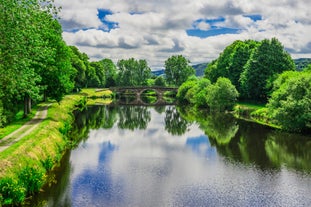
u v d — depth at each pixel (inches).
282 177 1354.6
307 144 1914.4
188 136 2235.5
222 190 1205.7
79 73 4350.4
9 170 1053.8
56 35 2155.5
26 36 1056.8
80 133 2253.9
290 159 1620.3
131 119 3132.4
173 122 2928.2
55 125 1892.2
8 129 1636.3
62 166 1428.4
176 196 1143.0
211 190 1205.1
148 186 1234.6
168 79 7317.9
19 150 1228.5
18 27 1024.2
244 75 3710.6
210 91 3609.7
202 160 1612.9
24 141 1370.6
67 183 1224.2
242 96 3951.8
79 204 1051.3
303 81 2215.8
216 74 4753.9
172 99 5974.4
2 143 1330.0
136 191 1179.9
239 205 1078.4
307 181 1306.6
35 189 1100.5
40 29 1165.1
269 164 1536.7
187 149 1847.9
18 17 1010.7
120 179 1302.9
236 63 4168.3
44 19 1154.7
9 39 1007.0
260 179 1330.0
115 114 3506.4
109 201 1085.1
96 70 6501.0
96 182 1256.8
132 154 1713.8
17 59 1037.2
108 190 1179.9
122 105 4594.0
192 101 4281.5
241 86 3833.7
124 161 1568.7
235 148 1857.8
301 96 2191.2
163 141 2071.9
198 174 1390.3
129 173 1384.1
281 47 3563.0
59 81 2150.6
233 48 4690.0
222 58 4798.2
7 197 968.3
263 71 3501.5
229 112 3501.5
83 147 1824.6
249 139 2076.8
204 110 3860.7
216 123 2780.5
